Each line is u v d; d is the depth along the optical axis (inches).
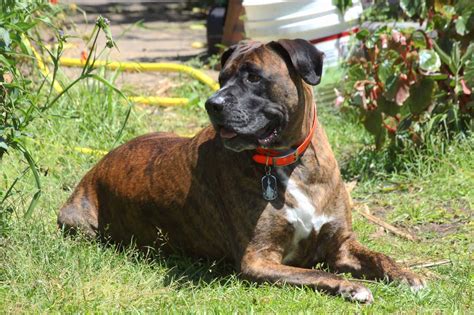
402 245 275.1
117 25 688.4
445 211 299.1
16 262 244.7
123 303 225.8
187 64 525.3
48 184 323.0
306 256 253.1
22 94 258.2
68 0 647.1
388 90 327.3
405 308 218.2
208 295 231.9
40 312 220.7
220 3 548.4
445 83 340.5
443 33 345.1
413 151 337.7
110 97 373.1
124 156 283.4
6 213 264.1
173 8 767.1
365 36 339.9
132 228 277.1
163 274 252.5
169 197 263.3
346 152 362.6
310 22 396.8
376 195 321.7
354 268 246.4
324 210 246.5
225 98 229.3
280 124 236.4
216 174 250.2
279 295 226.5
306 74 232.8
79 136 372.5
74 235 279.9
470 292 227.5
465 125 346.3
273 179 241.6
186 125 410.6
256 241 243.0
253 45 239.8
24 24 251.4
